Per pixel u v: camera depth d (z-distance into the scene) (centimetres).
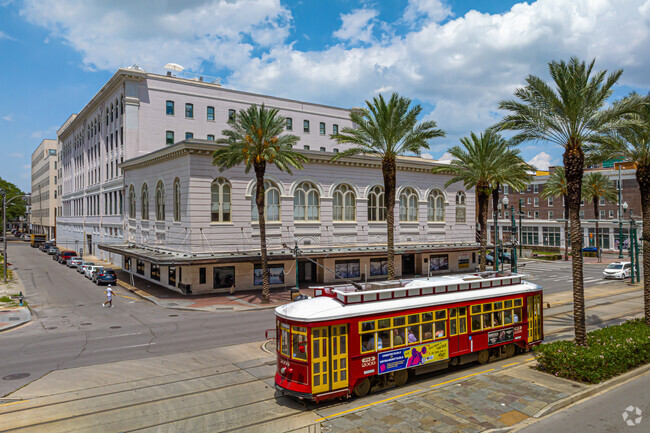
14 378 1627
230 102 5812
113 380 1599
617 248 7506
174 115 5459
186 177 3594
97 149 6669
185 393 1469
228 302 3316
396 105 2844
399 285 1634
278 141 3309
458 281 1716
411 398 1389
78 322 2661
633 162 2309
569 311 2939
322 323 1321
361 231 4488
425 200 4962
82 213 7638
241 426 1217
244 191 3788
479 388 1466
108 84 5631
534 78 1955
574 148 1878
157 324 2586
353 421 1230
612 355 1566
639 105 1861
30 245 10588
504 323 1777
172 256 3547
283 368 1370
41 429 1208
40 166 12138
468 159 3512
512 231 3547
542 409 1291
